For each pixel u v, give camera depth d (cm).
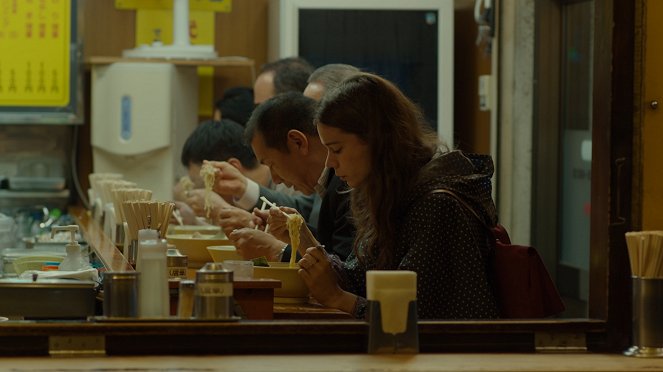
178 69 735
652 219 272
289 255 403
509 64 616
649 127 271
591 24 609
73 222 623
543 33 612
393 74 689
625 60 271
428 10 689
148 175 731
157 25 786
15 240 503
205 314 254
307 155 434
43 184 751
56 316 292
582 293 605
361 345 260
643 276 260
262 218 458
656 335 259
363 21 688
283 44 683
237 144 587
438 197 319
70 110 716
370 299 257
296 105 434
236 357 249
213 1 792
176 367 234
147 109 720
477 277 317
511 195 617
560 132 615
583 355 261
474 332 265
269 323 256
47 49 712
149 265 257
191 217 608
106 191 559
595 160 279
